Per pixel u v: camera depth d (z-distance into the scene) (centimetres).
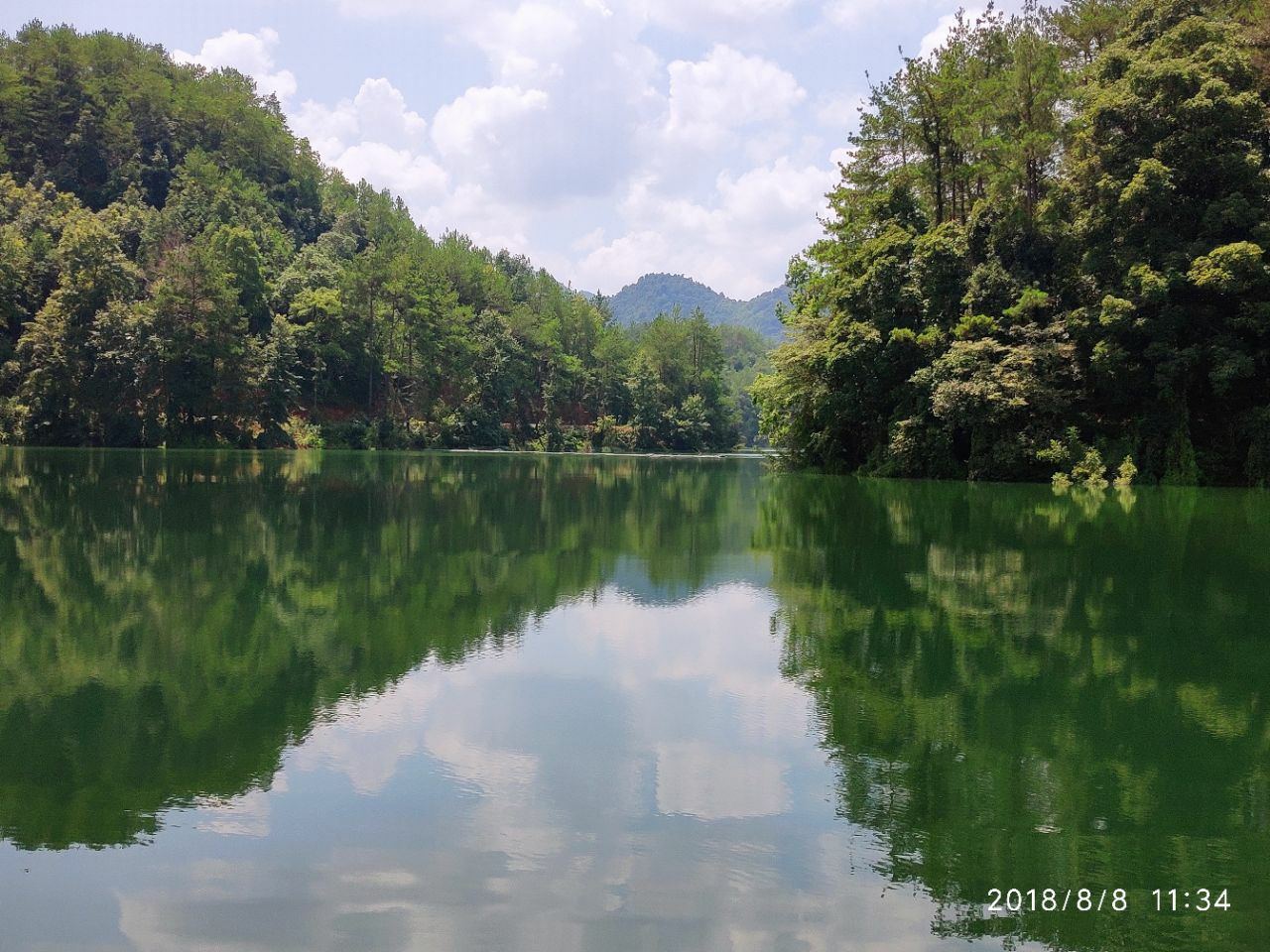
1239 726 740
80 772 622
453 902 453
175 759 646
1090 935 434
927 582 1392
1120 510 2486
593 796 585
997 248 3878
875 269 4075
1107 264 3553
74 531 1842
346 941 416
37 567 1425
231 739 686
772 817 558
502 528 2055
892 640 1023
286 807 564
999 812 570
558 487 3506
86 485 2981
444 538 1839
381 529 1978
